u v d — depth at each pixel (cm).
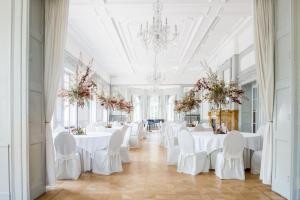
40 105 355
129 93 1641
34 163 332
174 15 579
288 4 337
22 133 303
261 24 379
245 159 477
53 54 367
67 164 413
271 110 373
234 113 761
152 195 338
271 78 371
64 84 716
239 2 501
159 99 1789
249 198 328
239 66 765
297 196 315
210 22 629
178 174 450
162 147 823
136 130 820
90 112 1073
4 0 305
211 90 503
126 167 510
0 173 303
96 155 454
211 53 980
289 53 333
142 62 1155
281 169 343
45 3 368
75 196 336
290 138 321
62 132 401
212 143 442
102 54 982
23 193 302
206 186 378
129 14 570
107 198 327
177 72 1373
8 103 303
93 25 652
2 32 304
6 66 303
